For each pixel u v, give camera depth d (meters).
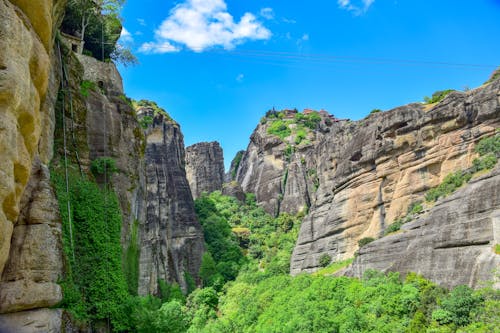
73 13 49.41
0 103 17.69
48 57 22.09
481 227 42.12
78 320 28.23
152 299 62.19
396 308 41.75
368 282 49.62
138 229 44.69
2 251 18.38
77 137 37.16
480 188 44.34
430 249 46.47
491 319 34.47
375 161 66.50
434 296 40.56
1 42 17.72
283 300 58.09
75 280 31.20
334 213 72.31
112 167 38.72
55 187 31.83
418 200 58.75
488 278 38.78
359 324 41.94
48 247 24.92
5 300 22.31
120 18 57.19
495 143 51.19
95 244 34.09
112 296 33.50
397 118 64.25
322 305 49.03
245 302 66.31
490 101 53.78
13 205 19.00
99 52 54.31
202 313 70.56
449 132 57.88
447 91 69.31
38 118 21.27
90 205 35.03
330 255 70.69
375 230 63.56
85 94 39.62
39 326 23.30
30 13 20.98
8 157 17.91
